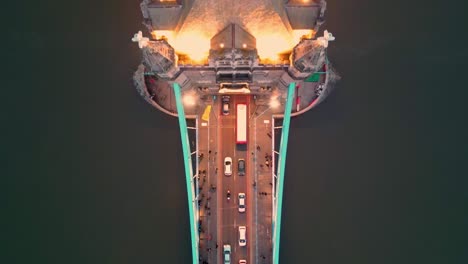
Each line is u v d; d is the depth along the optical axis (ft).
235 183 430.61
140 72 449.89
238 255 428.15
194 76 385.50
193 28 353.72
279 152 429.38
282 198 457.68
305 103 459.32
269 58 370.12
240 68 360.07
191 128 437.17
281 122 446.60
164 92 453.99
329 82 459.32
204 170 430.61
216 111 431.43
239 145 431.84
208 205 429.79
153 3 350.23
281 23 353.51
